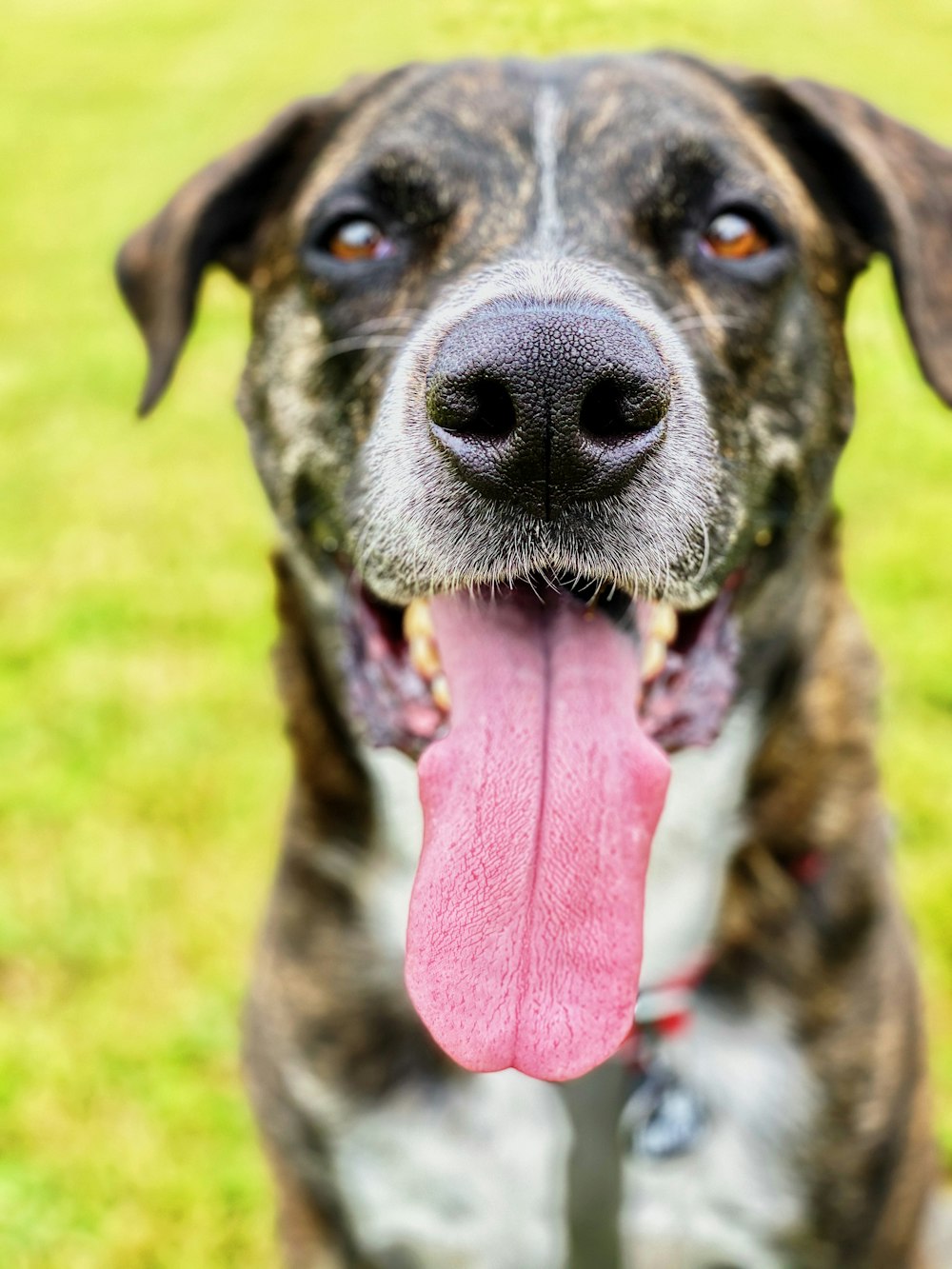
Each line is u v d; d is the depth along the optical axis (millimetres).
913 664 752
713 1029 406
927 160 423
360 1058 409
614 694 343
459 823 332
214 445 1142
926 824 645
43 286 1570
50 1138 529
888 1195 406
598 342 292
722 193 374
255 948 442
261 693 779
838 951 400
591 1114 383
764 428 376
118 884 634
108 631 847
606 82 387
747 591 385
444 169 375
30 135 2205
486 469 302
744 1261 418
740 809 397
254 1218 506
